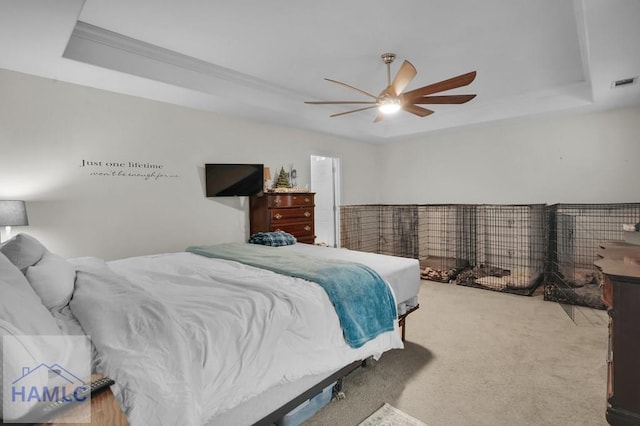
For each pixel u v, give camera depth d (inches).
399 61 125.0
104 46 104.9
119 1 85.9
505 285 164.9
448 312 134.8
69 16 76.5
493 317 129.0
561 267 162.2
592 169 170.4
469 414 71.6
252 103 147.1
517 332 114.3
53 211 115.5
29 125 110.2
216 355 49.3
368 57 121.2
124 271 86.4
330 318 68.9
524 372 88.2
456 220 218.4
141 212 136.6
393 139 240.2
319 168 235.9
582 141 172.9
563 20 96.9
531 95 167.5
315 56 120.3
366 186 252.7
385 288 84.4
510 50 117.0
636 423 55.4
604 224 166.1
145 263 97.2
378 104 116.6
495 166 202.5
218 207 162.7
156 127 140.3
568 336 110.4
